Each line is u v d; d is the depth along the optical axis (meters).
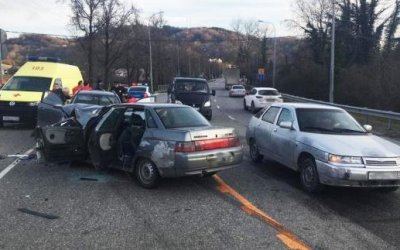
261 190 8.04
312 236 5.69
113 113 8.91
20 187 8.03
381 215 6.67
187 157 7.61
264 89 29.70
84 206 6.91
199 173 7.80
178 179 8.78
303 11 63.72
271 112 10.30
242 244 5.38
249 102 30.39
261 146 10.24
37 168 9.65
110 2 55.16
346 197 7.67
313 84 49.19
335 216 6.57
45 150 9.13
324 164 7.43
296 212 6.73
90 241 5.45
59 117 11.63
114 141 8.67
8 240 5.46
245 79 107.31
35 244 5.34
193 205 7.02
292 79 54.44
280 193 7.85
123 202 7.15
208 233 5.75
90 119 9.34
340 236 5.71
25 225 6.02
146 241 5.46
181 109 8.73
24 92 17.02
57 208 6.79
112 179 8.70
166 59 86.38
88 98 15.69
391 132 19.19
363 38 55.56
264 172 9.59
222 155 8.04
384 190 7.93
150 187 7.97
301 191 8.02
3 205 6.92
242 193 7.80
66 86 19.17
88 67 56.34
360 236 5.73
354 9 56.88
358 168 7.16
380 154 7.31
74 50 58.16
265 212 6.70
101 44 57.94
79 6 52.91
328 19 60.47
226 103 40.81
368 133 8.64
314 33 62.19
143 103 8.90
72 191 7.79
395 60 36.81
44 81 17.86
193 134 7.75
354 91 37.75
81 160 9.50
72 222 6.15
